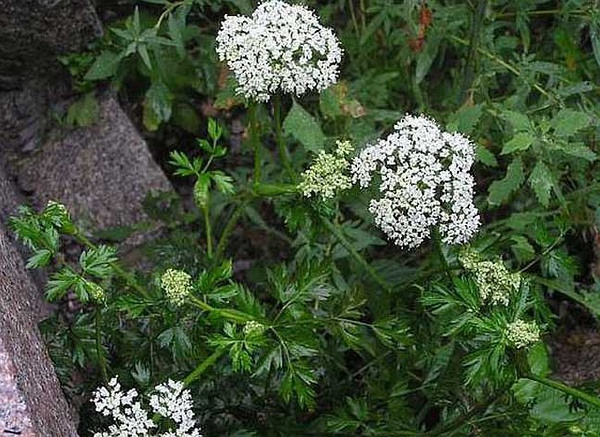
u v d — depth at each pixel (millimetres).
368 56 1126
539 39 1122
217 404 846
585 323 1042
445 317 818
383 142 774
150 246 944
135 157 1079
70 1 986
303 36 770
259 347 773
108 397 711
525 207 1046
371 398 863
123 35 996
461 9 1035
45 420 682
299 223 823
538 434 764
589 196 994
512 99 1001
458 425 787
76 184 1064
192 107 1169
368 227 1054
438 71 1158
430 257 948
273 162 1077
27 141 1083
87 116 1083
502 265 773
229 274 767
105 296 780
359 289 795
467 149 772
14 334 705
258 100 794
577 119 884
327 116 1028
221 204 1063
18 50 1015
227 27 778
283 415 869
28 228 756
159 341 803
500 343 722
